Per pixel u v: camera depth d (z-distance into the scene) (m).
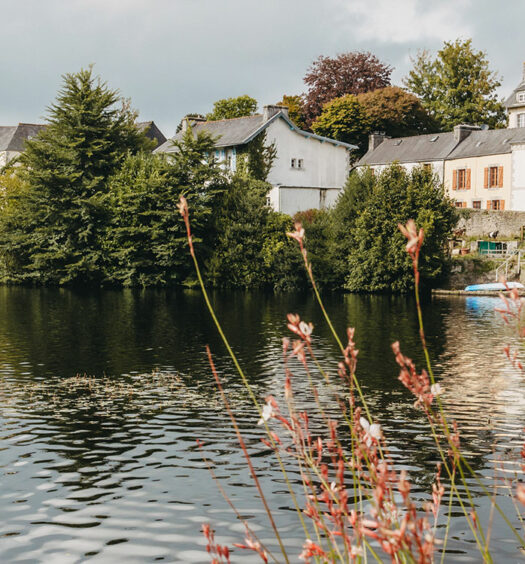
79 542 7.88
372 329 26.77
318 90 82.31
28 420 13.12
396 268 45.12
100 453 11.10
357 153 75.94
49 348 21.81
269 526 8.27
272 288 50.34
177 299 41.06
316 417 13.09
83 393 15.36
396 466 10.20
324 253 48.78
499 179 55.94
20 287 50.75
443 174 60.19
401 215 45.50
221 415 13.41
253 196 50.06
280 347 22.05
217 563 3.05
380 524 2.45
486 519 8.30
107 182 53.28
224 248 50.28
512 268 46.28
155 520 8.48
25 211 53.00
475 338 24.31
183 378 17.09
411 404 14.17
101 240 51.78
